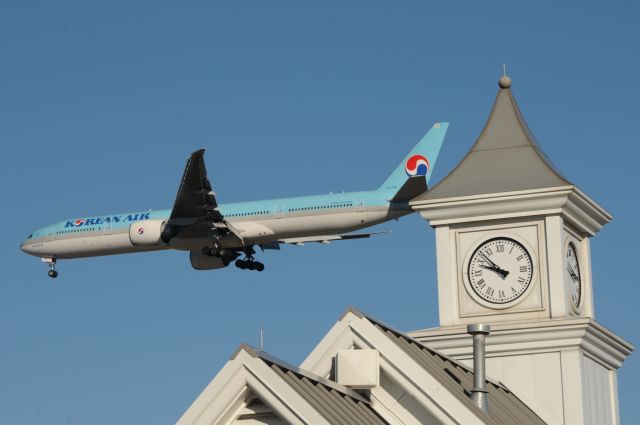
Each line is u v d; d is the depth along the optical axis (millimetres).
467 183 85688
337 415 49094
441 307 84812
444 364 63188
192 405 49125
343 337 56875
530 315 83000
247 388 49094
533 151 86688
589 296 88625
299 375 51562
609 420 84625
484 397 61000
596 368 83188
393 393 56656
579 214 85812
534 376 79375
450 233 85688
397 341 58562
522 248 84062
